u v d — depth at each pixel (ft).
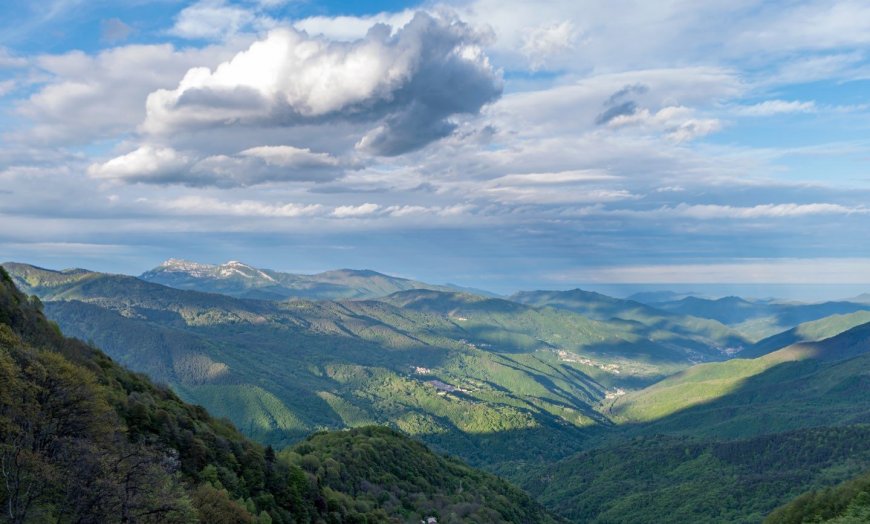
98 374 335.88
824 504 538.88
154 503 193.77
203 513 249.34
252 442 406.41
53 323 378.12
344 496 441.27
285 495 358.02
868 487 521.24
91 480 179.73
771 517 583.58
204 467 306.76
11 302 340.59
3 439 191.01
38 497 174.19
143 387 372.58
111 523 176.86
